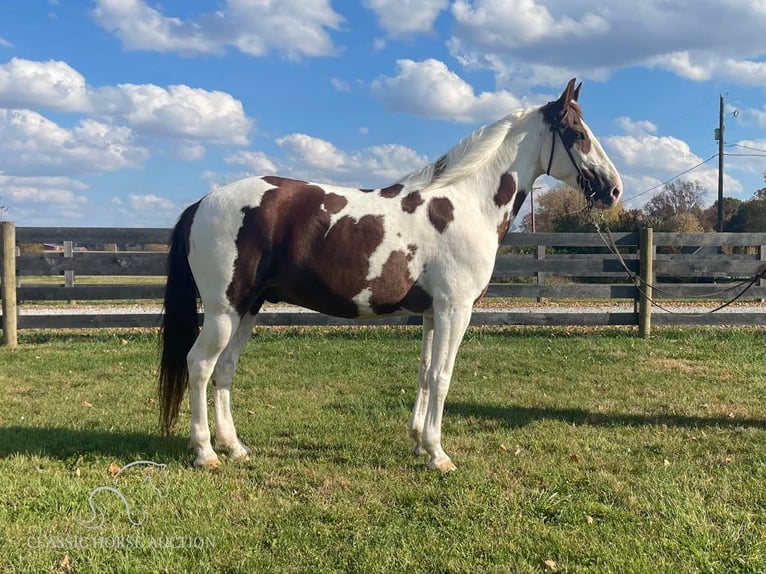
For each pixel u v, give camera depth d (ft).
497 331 31.58
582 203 17.76
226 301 12.21
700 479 12.10
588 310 41.27
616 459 13.33
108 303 46.60
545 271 31.42
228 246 12.03
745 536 9.77
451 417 16.63
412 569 8.79
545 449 14.10
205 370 12.47
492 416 16.81
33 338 29.63
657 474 12.35
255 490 11.53
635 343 28.25
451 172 12.84
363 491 11.53
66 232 29.43
